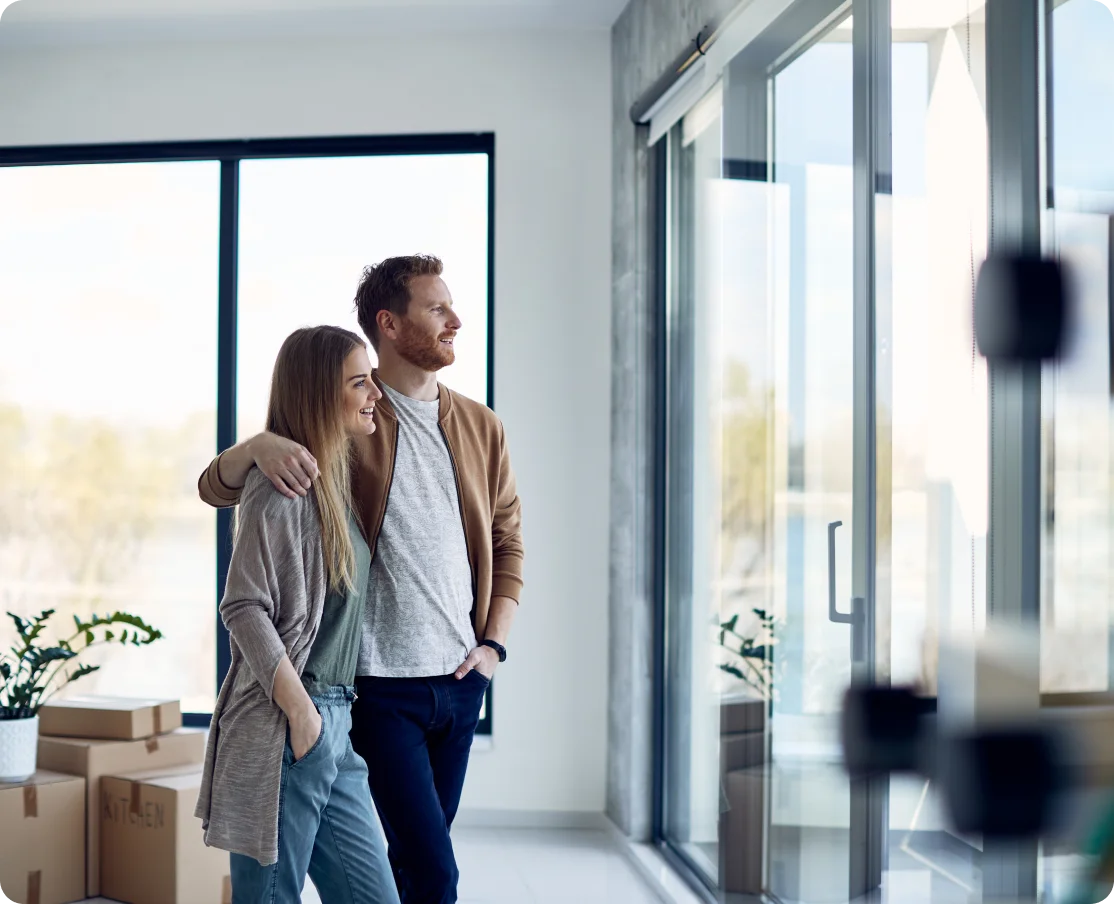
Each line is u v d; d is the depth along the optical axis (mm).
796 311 2355
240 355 4316
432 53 4203
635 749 3768
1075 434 1015
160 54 4262
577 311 4152
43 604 4336
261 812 1714
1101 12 1129
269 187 4328
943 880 1394
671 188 3693
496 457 2430
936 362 1553
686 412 3498
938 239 1565
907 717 470
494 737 4086
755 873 2477
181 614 4297
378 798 2121
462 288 4281
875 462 1873
